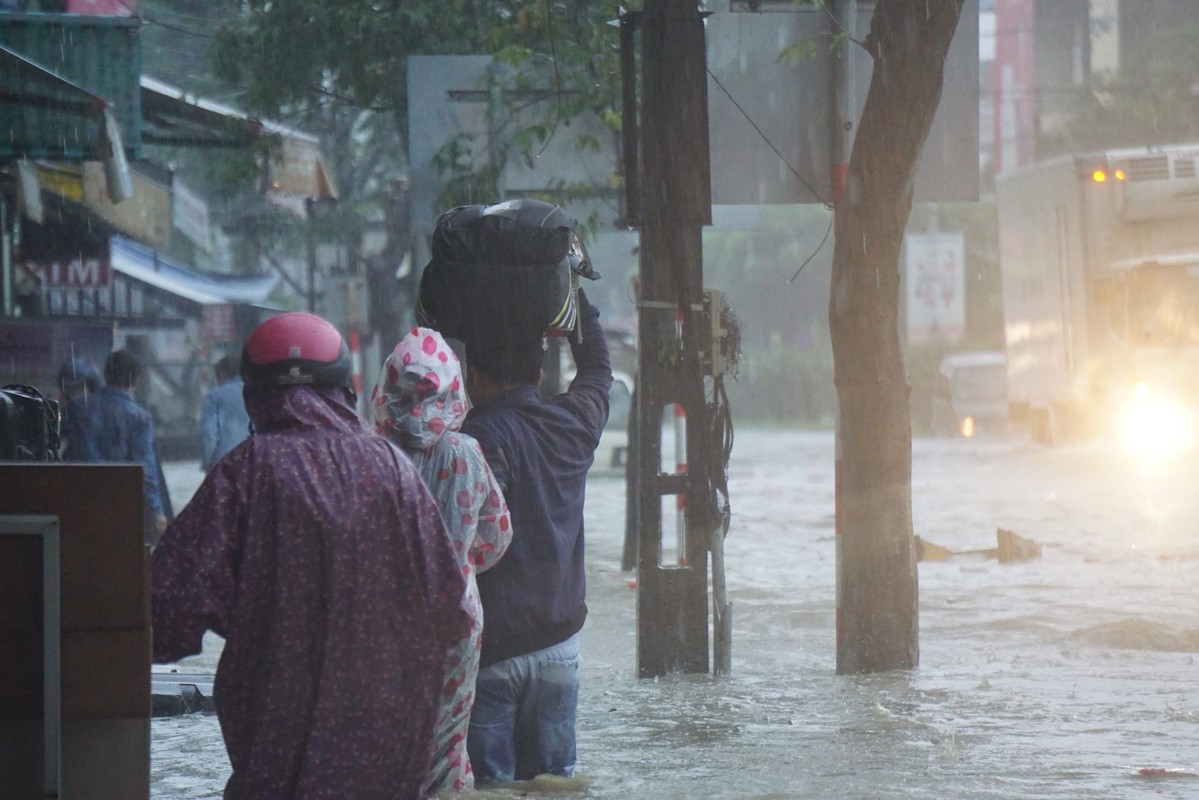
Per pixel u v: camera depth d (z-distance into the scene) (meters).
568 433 13.39
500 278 13.29
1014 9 125.12
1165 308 69.50
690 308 21.08
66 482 9.57
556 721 13.23
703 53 20.95
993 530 45.47
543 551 13.00
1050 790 14.13
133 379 31.53
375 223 71.88
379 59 44.47
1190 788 14.14
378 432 11.94
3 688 9.50
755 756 15.82
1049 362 77.56
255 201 72.44
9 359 41.09
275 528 10.14
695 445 21.45
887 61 20.58
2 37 31.97
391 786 10.29
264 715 10.09
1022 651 23.86
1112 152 70.75
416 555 10.37
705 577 21.62
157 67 57.12
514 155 36.88
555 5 36.22
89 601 9.59
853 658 21.75
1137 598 30.25
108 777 9.65
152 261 74.25
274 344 10.50
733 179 22.94
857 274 21.12
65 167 35.50
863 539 21.64
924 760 15.58
